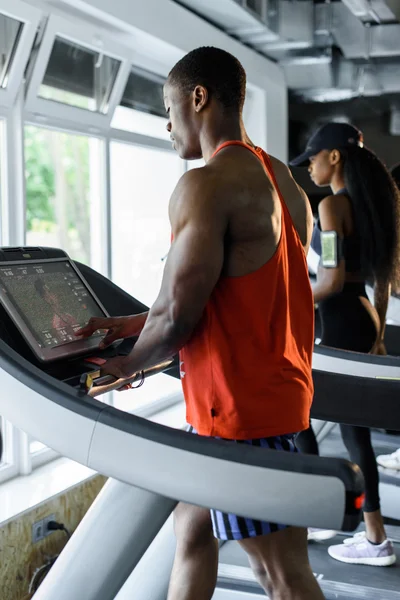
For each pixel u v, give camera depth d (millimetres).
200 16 4574
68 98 3738
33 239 7332
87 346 1961
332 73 5438
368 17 5137
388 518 3707
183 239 1544
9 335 1867
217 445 1500
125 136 4277
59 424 1630
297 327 1739
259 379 1620
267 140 5375
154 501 1750
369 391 2293
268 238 1613
